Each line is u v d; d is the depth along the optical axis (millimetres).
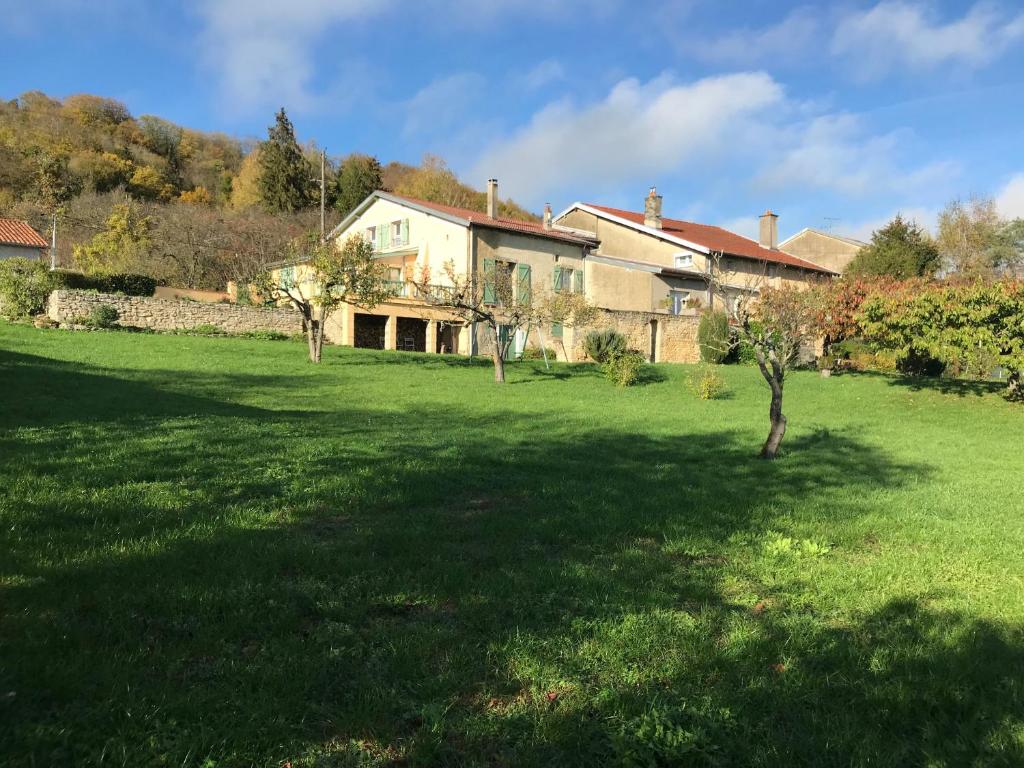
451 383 17562
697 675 2846
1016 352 15891
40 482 5215
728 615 3533
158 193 51062
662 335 29188
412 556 4148
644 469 7672
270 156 51812
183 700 2402
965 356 17188
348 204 53719
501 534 4738
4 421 7914
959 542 5203
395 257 30328
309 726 2373
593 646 3047
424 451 7977
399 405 13352
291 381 15969
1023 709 2674
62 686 2404
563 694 2674
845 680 2861
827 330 18328
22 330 19438
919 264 29328
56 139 48844
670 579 4023
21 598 3125
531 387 17859
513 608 3422
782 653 3092
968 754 2381
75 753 2105
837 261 42344
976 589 4156
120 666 2578
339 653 2846
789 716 2574
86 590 3277
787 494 6742
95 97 55375
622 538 4863
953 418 15141
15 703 2289
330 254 19797
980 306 16359
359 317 27344
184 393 12586
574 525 5043
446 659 2867
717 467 8164
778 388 9219
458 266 27375
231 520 4695
